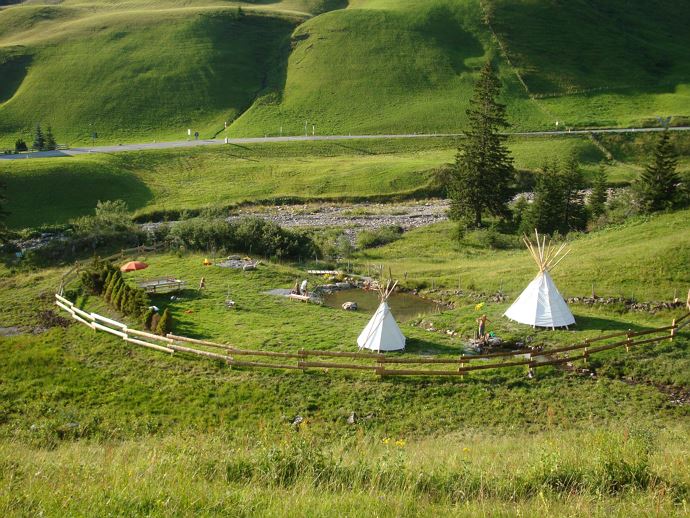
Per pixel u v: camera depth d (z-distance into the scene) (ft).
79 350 104.06
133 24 560.20
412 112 425.69
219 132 413.80
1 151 334.85
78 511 32.58
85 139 397.60
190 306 124.77
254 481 42.93
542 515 35.83
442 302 143.43
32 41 523.70
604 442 50.88
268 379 90.74
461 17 558.56
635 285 134.82
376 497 37.96
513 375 91.50
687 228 163.94
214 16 584.81
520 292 139.23
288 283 147.43
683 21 647.15
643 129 386.32
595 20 582.76
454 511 36.81
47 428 73.00
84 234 189.57
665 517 36.24
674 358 97.30
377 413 81.46
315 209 272.10
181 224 188.03
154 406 83.51
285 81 486.79
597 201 242.17
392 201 285.64
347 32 533.55
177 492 36.63
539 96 453.58
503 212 247.91
